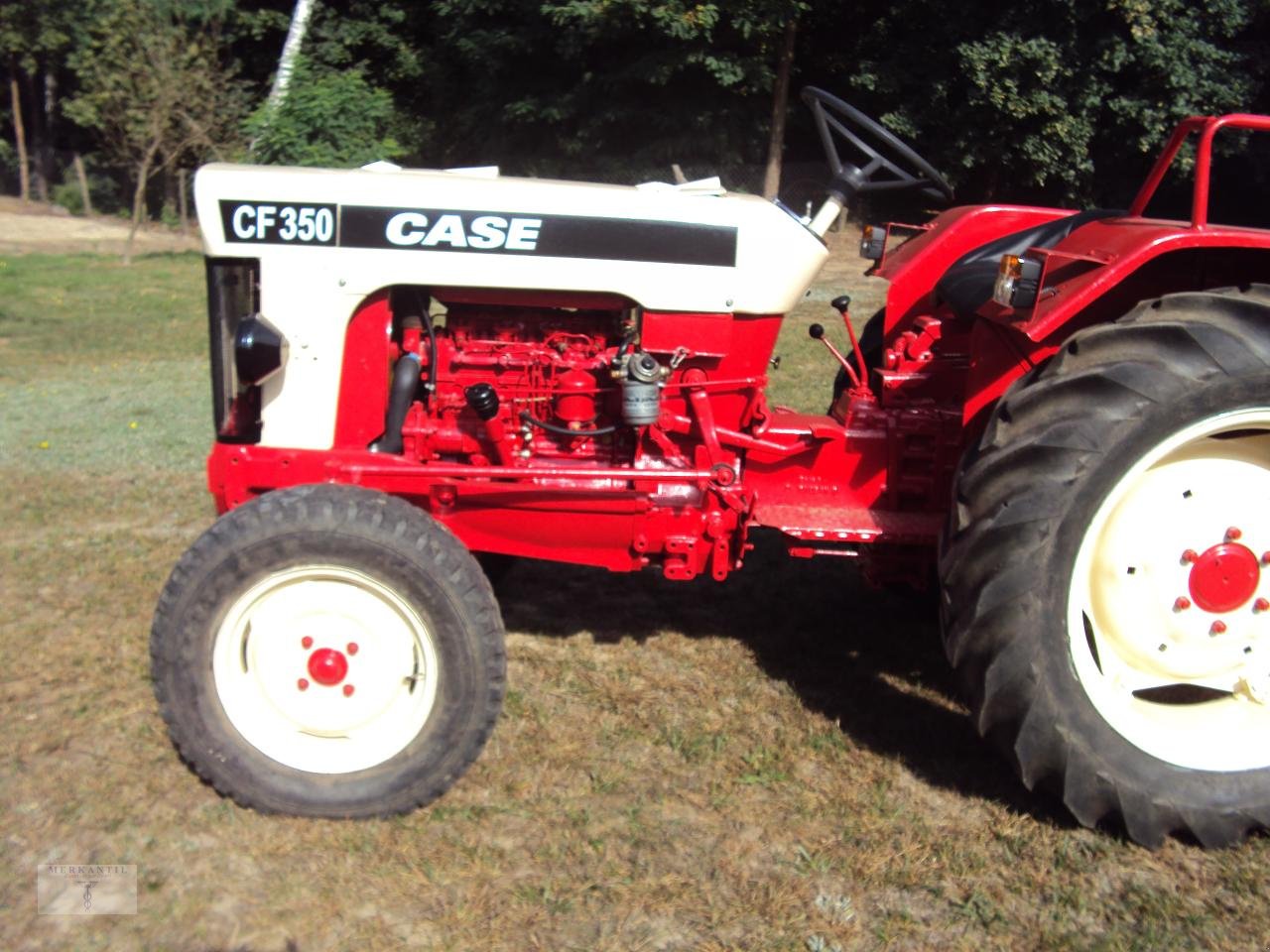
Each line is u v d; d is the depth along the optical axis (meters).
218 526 2.81
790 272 3.24
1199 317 2.79
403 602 2.79
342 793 2.83
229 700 2.85
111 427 6.51
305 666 2.86
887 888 2.64
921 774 3.11
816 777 3.08
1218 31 16.91
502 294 3.26
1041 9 16.89
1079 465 2.69
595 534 3.27
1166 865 2.77
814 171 18.31
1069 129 16.92
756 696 3.53
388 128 19.86
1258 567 2.88
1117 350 2.76
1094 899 2.62
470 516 3.22
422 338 3.33
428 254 3.14
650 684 3.59
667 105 18.02
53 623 3.90
